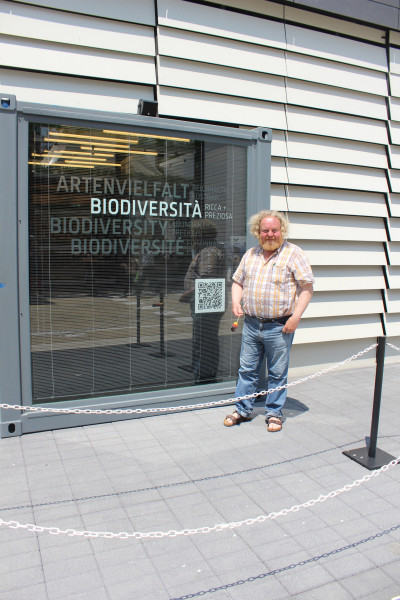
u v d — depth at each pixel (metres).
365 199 6.46
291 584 2.42
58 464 3.56
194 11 5.14
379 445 4.02
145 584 2.39
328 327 6.31
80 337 4.22
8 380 3.95
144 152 4.28
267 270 4.07
